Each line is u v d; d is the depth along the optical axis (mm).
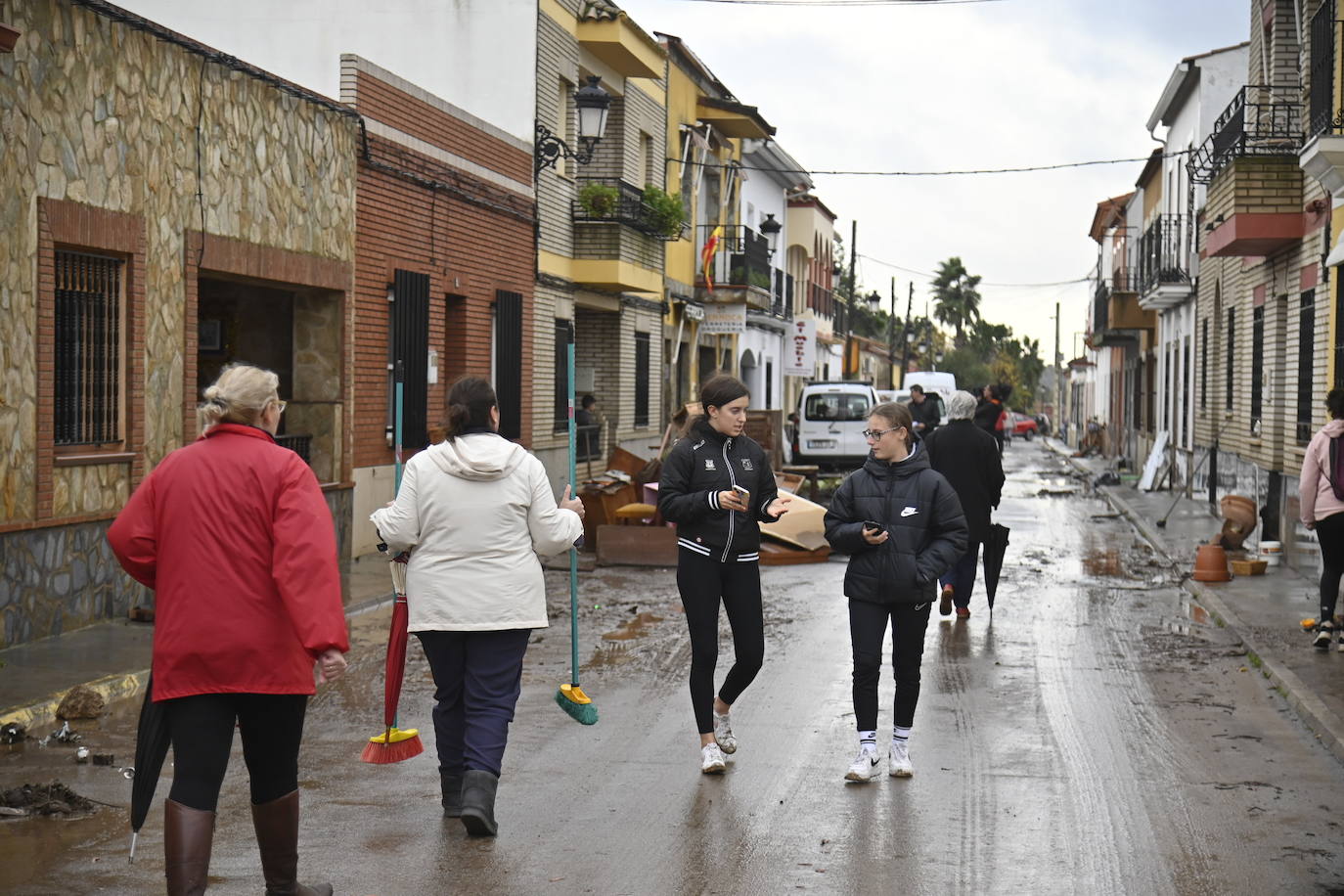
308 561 4645
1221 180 17812
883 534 7035
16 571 10195
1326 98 14625
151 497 4805
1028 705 9023
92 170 11055
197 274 12727
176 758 4684
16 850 5828
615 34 23766
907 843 6105
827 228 53125
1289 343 17281
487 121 21641
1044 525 23047
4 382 9992
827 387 34406
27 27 10188
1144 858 5941
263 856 5051
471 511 6125
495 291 20344
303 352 15852
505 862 5789
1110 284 47969
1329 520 10664
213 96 12945
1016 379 109562
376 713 8594
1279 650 10680
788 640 11516
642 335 28609
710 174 34750
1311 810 6699
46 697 8438
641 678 9836
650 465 18234
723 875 5648
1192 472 26875
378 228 16578
